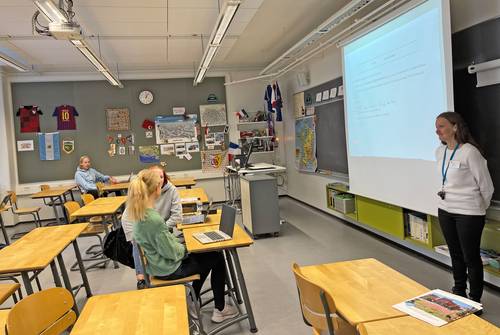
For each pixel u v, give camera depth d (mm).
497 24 2818
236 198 8398
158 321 1529
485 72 2902
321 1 4816
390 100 3846
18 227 7441
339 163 5883
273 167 6316
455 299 1561
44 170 7957
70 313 1791
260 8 5000
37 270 2434
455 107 3254
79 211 4355
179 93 8547
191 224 3320
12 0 4078
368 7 4566
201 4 4574
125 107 8289
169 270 2613
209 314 3141
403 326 1379
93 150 8156
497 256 3020
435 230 3631
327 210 6543
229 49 6941
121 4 4438
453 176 2744
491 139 2918
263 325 2885
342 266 1992
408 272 3680
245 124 8727
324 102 6305
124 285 3951
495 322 2633
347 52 4738
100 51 6516
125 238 3113
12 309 1482
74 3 4324
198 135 8641
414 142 3492
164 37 5883
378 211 4539
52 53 6402
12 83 7762
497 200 2918
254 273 3996
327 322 1517
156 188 2672
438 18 3051
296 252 4621
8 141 7516
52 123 7965
